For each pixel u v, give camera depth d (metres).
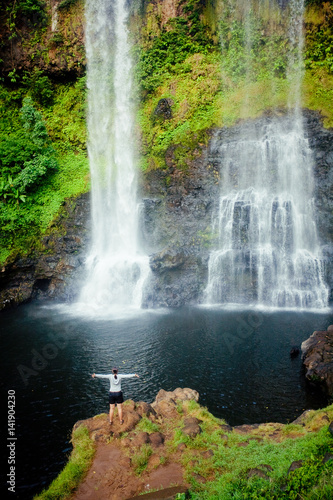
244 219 23.25
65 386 12.12
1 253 22.73
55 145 27.86
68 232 24.78
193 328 16.89
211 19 27.81
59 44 28.20
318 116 24.19
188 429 8.64
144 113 27.77
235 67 27.28
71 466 7.64
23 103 27.45
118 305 21.56
